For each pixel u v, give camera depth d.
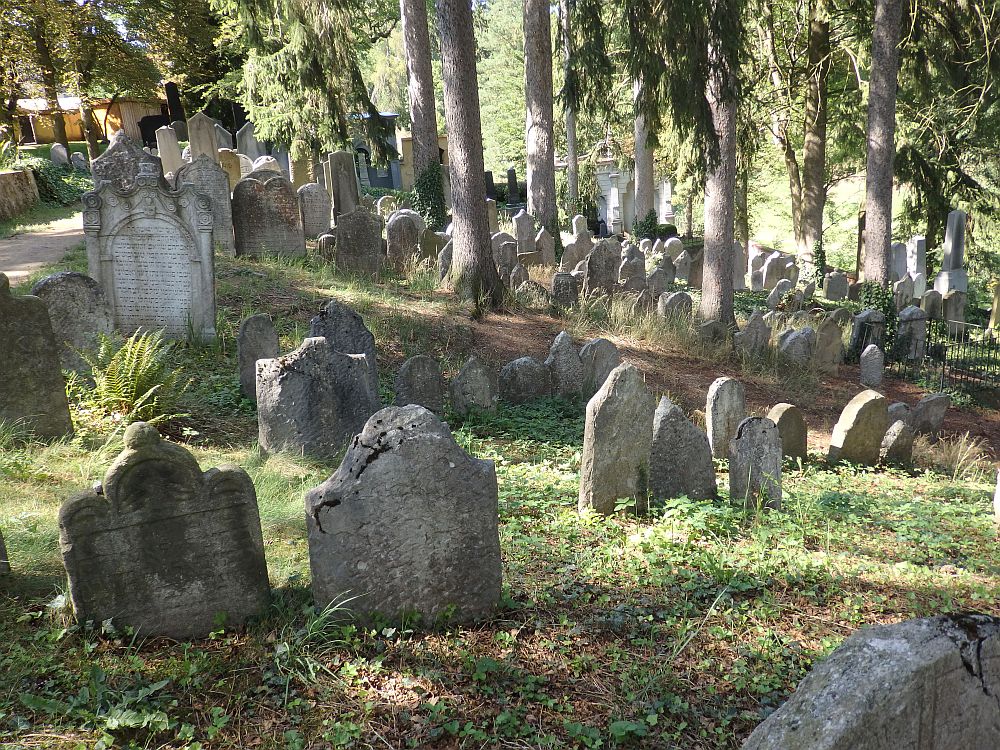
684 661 4.80
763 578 6.02
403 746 3.89
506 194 43.22
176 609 4.62
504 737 3.99
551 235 23.33
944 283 26.62
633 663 4.71
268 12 22.48
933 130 27.91
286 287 14.62
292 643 4.61
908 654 2.48
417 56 23.69
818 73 29.84
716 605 5.53
